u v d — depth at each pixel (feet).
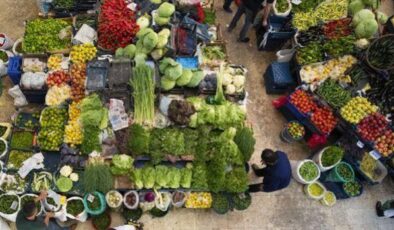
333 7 26.30
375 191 24.72
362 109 23.32
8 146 21.54
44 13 25.05
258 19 27.58
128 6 24.23
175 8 24.22
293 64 25.26
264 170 20.48
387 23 26.71
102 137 21.08
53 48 23.30
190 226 22.38
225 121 21.93
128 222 21.35
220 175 20.84
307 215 23.56
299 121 24.62
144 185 21.08
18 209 20.04
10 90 23.36
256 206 23.31
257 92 26.48
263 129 25.45
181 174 21.40
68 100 21.99
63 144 21.09
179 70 21.34
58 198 19.88
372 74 24.50
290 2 26.25
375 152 23.09
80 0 24.48
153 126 21.54
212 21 25.44
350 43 24.68
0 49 24.58
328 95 23.71
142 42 22.17
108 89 21.38
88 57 22.58
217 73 22.82
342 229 23.54
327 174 23.89
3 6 27.07
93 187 19.99
